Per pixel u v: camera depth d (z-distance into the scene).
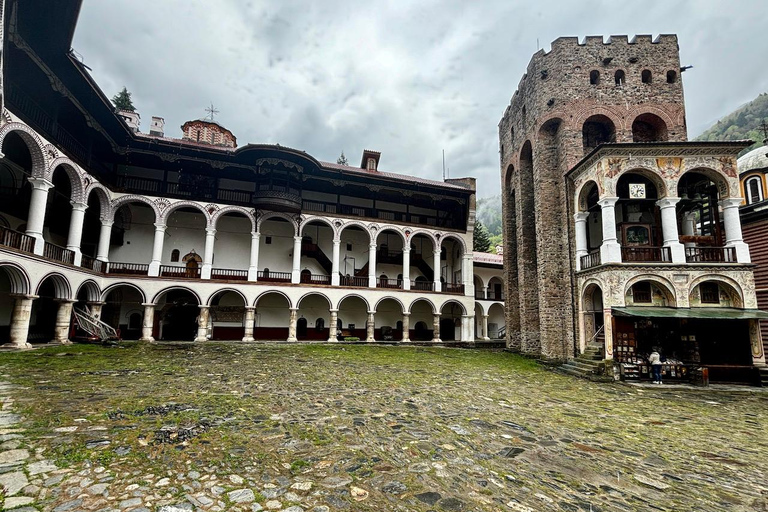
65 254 19.80
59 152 18.59
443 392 11.49
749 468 6.21
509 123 28.48
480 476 5.38
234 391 10.21
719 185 16.66
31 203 17.33
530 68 24.33
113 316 26.73
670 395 12.99
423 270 34.97
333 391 10.84
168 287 25.41
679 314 14.98
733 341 15.83
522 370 17.77
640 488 5.26
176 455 5.54
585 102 21.50
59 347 18.25
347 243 34.03
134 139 24.73
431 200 35.28
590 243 20.98
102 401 8.41
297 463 5.50
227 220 30.48
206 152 26.66
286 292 28.11
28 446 5.55
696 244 17.19
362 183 31.30
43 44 16.16
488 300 40.12
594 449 6.84
